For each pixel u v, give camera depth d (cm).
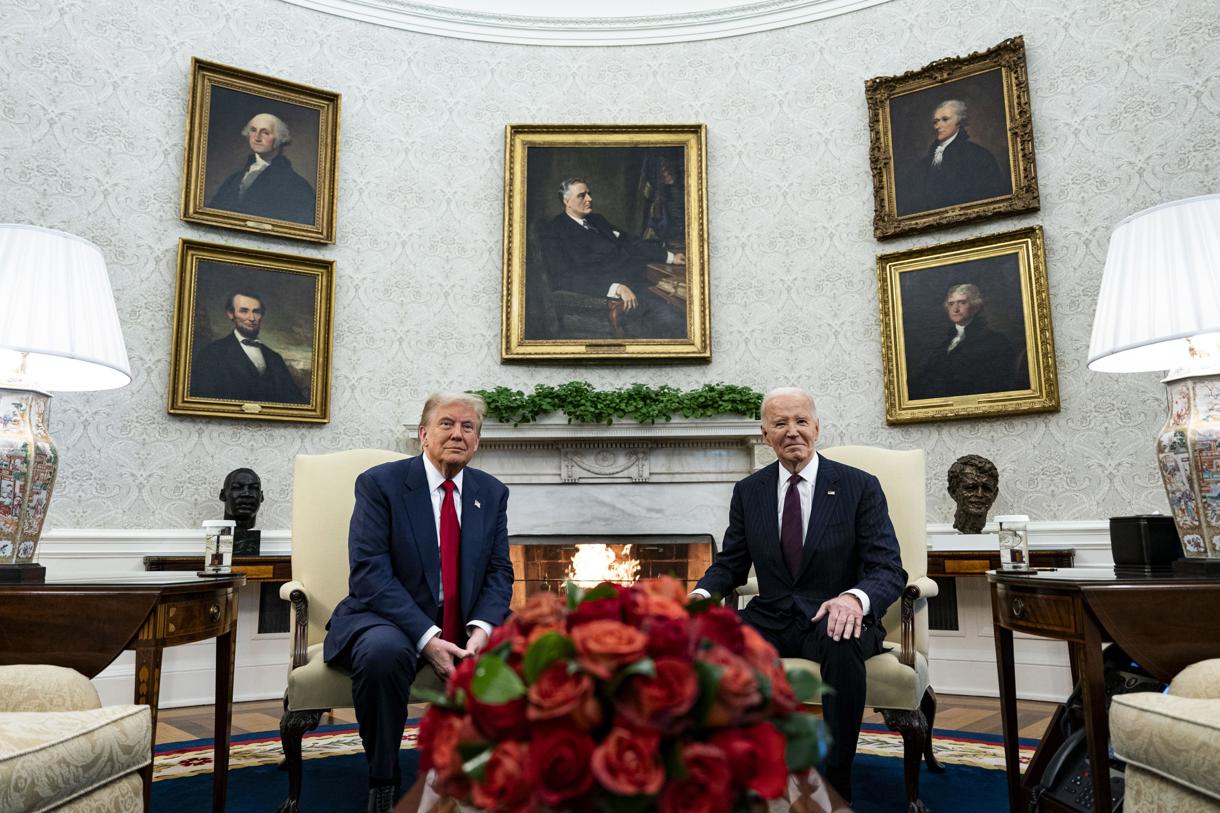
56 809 156
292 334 531
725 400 527
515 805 86
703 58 604
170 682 464
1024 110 511
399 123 582
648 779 83
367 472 282
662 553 537
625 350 568
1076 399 484
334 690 254
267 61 553
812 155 577
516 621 109
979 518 466
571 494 538
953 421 518
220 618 243
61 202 481
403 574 268
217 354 508
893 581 258
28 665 190
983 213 517
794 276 569
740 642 104
